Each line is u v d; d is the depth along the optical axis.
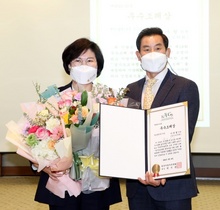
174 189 1.77
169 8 4.00
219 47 3.98
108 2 4.03
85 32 4.06
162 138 1.70
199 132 4.04
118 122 1.73
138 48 2.00
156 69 1.90
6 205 3.48
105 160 1.69
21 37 4.12
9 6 4.11
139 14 4.02
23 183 4.29
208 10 3.97
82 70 1.90
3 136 4.19
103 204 1.85
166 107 1.71
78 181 1.79
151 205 1.86
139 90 1.94
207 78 3.99
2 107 4.17
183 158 1.64
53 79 4.11
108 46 4.05
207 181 4.36
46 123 1.71
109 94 1.88
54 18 4.09
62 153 1.67
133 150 1.72
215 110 4.02
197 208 3.37
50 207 1.85
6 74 4.15
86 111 1.68
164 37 1.97
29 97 4.14
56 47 4.09
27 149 1.75
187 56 4.00
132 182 1.88
